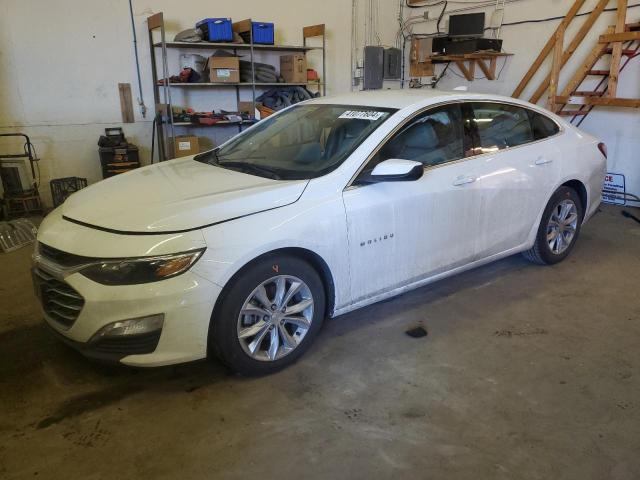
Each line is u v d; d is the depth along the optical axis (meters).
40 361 2.65
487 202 3.22
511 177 3.33
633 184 6.24
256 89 7.48
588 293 3.51
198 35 6.29
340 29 8.23
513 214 3.43
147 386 2.43
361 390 2.40
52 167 6.23
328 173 2.60
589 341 2.88
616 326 3.05
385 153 2.75
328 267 2.56
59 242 2.28
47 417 2.21
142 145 6.79
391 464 1.94
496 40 7.11
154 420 2.19
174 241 2.12
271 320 2.45
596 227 5.16
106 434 2.10
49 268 2.25
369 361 2.65
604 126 6.42
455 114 3.13
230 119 6.57
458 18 7.45
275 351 2.48
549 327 3.04
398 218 2.77
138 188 2.62
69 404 2.30
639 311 3.25
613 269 3.95
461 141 3.12
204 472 1.90
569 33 6.62
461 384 2.46
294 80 7.15
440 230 3.00
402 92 3.28
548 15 6.83
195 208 2.27
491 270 3.91
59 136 6.19
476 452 2.01
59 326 2.31
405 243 2.85
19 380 2.48
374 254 2.73
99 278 2.10
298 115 3.34
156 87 6.62
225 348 2.32
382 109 2.97
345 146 2.78
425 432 2.12
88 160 6.45
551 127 3.78
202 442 2.06
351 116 3.02
